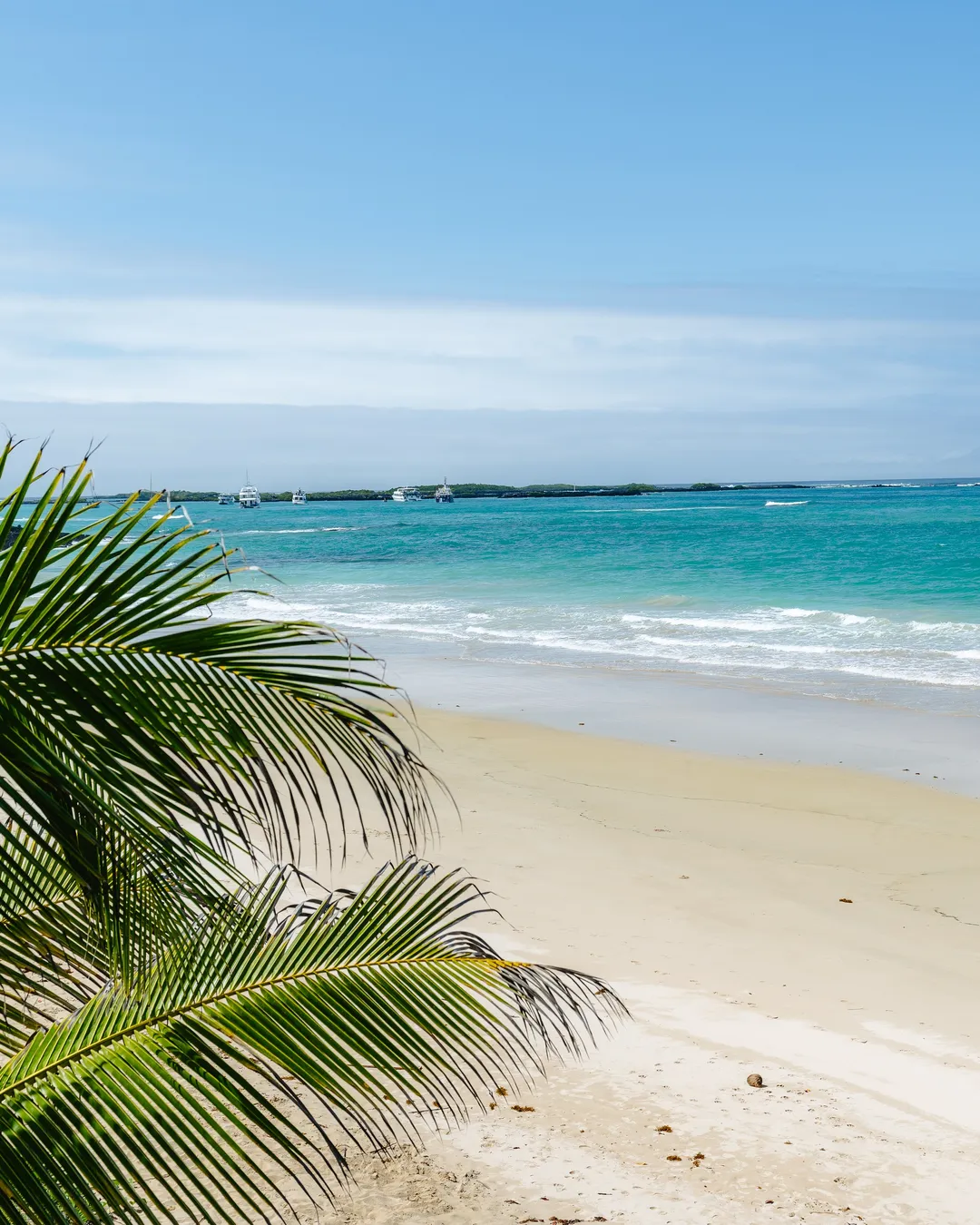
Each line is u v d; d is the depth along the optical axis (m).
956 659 21.92
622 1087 5.62
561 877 9.24
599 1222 4.37
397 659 22.81
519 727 16.08
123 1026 2.44
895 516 102.50
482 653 23.61
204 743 2.33
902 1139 5.16
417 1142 5.02
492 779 12.97
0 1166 2.10
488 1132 5.12
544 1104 5.42
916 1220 4.47
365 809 10.67
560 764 13.75
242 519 138.38
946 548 54.62
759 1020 6.51
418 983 2.71
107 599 2.23
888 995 6.93
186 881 2.42
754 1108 5.43
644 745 14.86
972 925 8.25
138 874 2.60
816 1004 6.78
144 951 2.61
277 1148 4.86
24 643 2.20
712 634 26.20
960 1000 6.87
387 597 36.34
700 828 10.91
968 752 14.25
